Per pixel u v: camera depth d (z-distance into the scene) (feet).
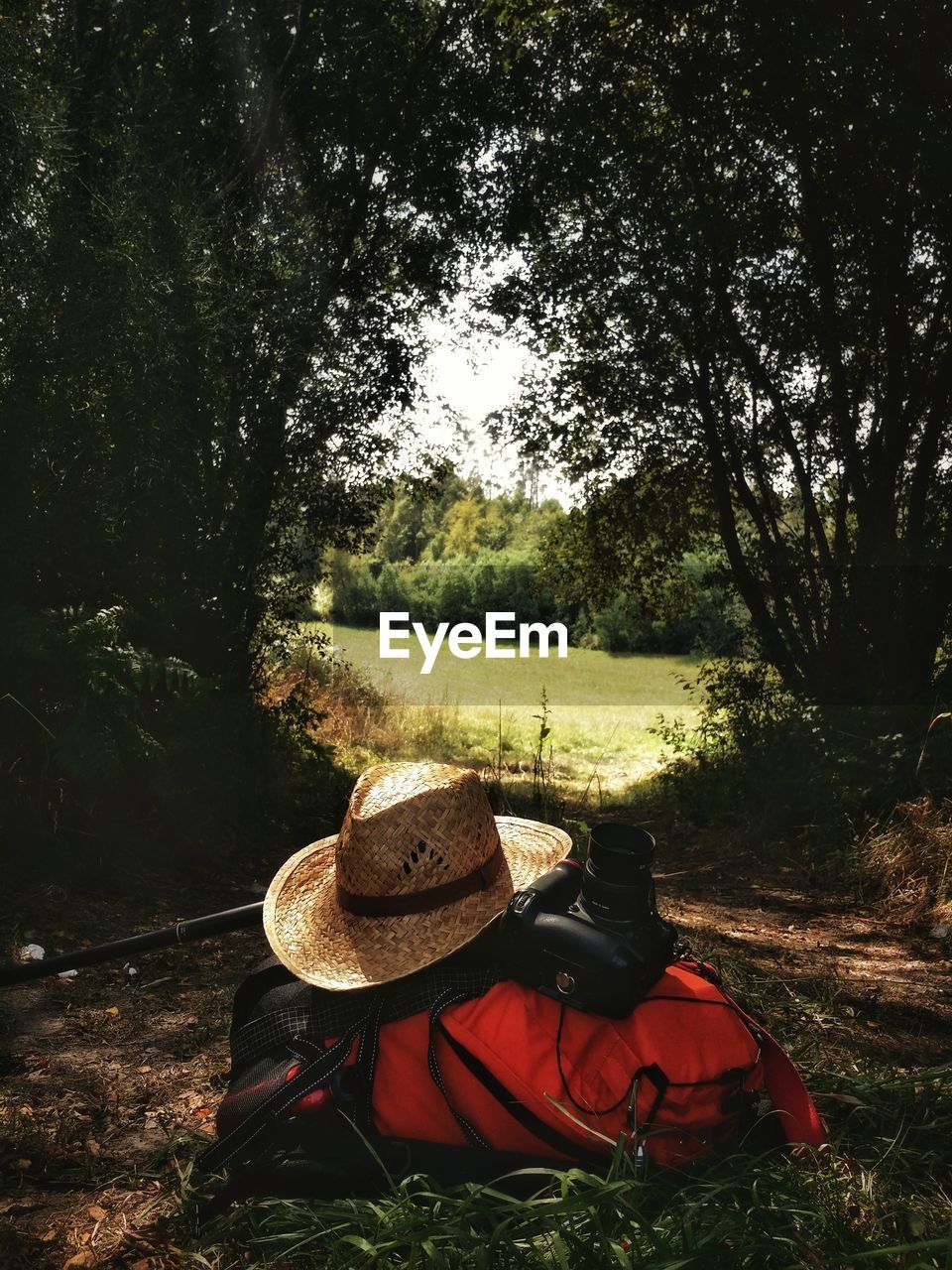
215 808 23.32
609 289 39.83
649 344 40.29
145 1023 13.26
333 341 33.78
